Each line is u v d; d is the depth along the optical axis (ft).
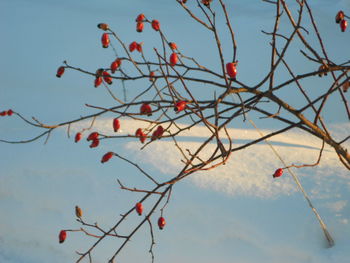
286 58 31.53
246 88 10.47
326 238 14.79
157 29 9.84
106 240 16.92
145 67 32.24
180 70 31.24
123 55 34.06
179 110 9.43
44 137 21.95
